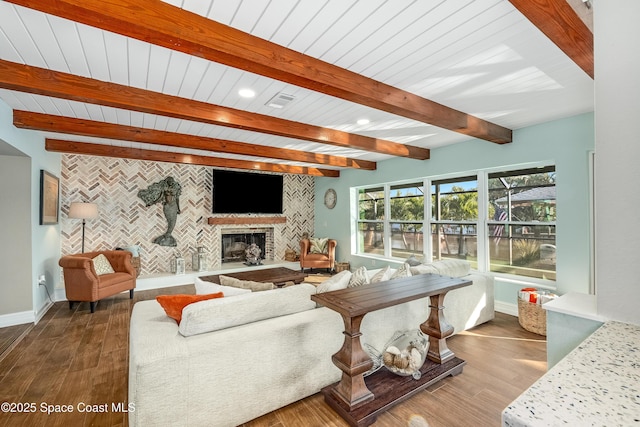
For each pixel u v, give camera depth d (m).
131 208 5.53
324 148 4.78
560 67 2.20
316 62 2.05
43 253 4.02
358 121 3.43
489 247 4.32
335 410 1.96
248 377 1.84
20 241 3.53
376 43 1.88
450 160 4.59
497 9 1.57
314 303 2.29
